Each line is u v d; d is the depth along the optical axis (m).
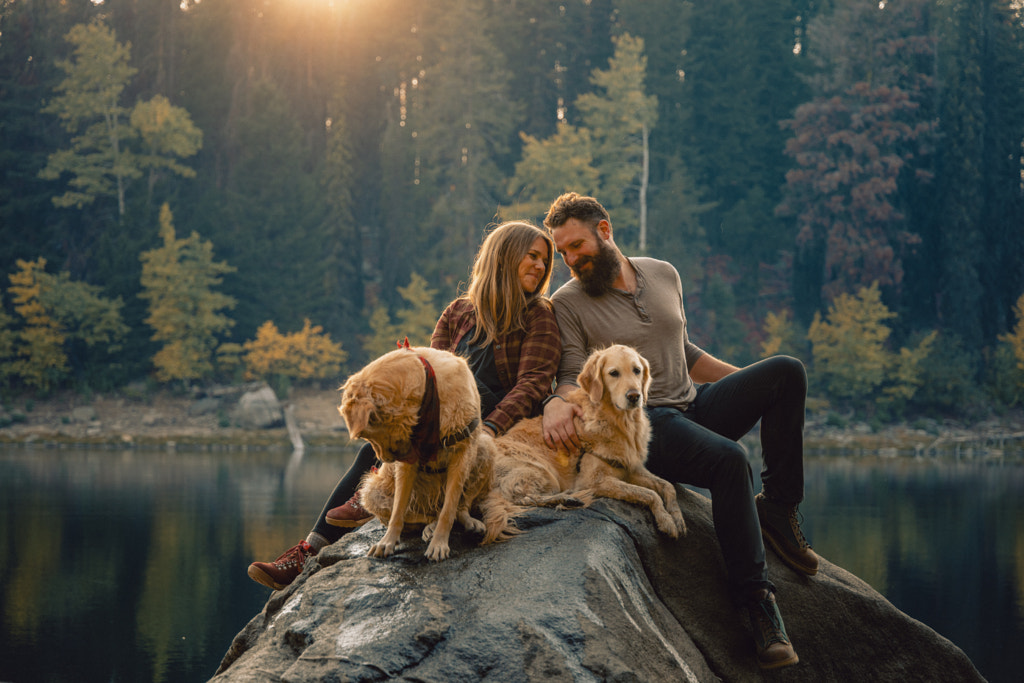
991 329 53.22
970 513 23.48
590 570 3.28
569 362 4.30
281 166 52.41
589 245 4.26
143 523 20.36
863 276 52.25
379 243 59.38
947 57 55.25
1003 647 12.10
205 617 13.35
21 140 52.47
